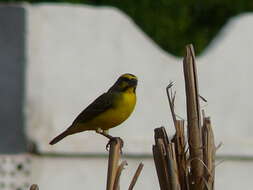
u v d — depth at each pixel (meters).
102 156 14.67
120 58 14.96
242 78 16.05
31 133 14.20
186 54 6.79
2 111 14.20
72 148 14.40
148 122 15.23
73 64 14.50
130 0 20.47
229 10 21.61
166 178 6.58
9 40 14.18
